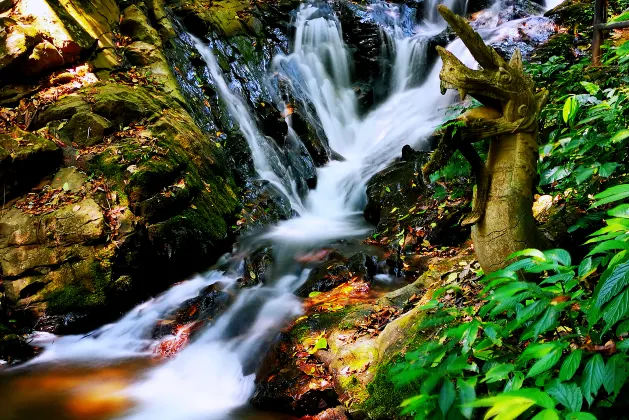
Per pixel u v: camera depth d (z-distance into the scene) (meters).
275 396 3.58
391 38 11.67
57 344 4.84
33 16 6.85
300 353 3.84
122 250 5.16
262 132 8.67
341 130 10.36
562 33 9.30
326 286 4.98
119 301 5.19
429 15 13.59
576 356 1.61
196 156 6.47
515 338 2.29
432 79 10.88
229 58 9.31
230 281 5.50
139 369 4.39
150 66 7.73
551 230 3.31
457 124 2.79
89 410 3.79
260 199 7.21
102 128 6.03
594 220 3.02
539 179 3.33
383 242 5.96
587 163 3.12
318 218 7.51
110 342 4.87
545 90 2.92
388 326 3.53
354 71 11.53
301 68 10.52
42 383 4.19
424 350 2.16
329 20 11.55
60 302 4.96
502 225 2.87
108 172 5.62
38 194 5.52
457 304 3.31
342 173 8.59
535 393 1.43
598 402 1.74
